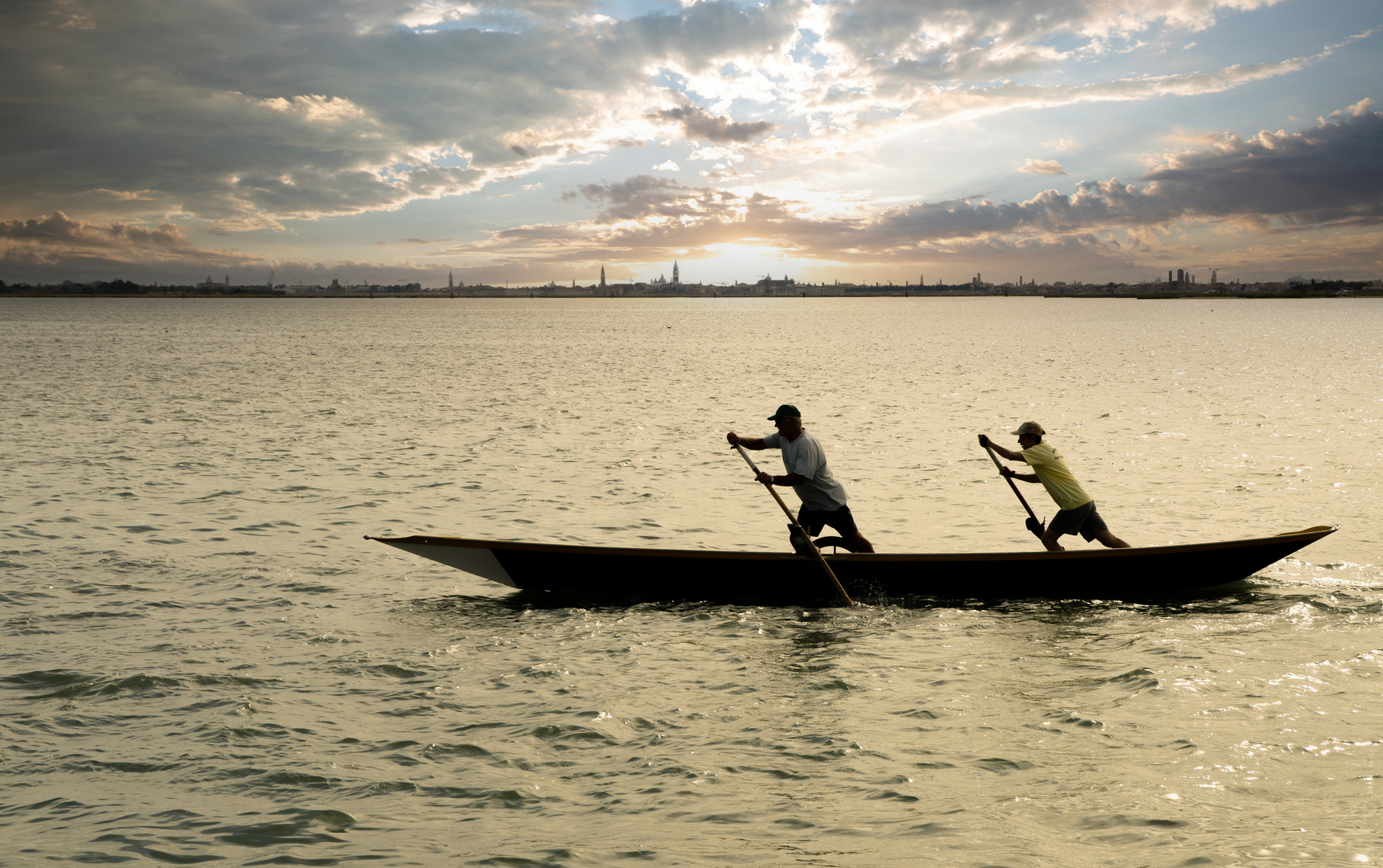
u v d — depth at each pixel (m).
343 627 8.41
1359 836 4.54
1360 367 37.50
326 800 5.21
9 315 148.62
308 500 13.95
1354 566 10.02
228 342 66.88
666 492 14.66
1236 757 5.55
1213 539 11.34
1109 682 6.90
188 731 6.13
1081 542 11.38
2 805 5.16
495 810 5.08
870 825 4.82
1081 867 4.30
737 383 34.16
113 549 11.02
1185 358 44.78
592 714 6.41
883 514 12.97
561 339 74.62
